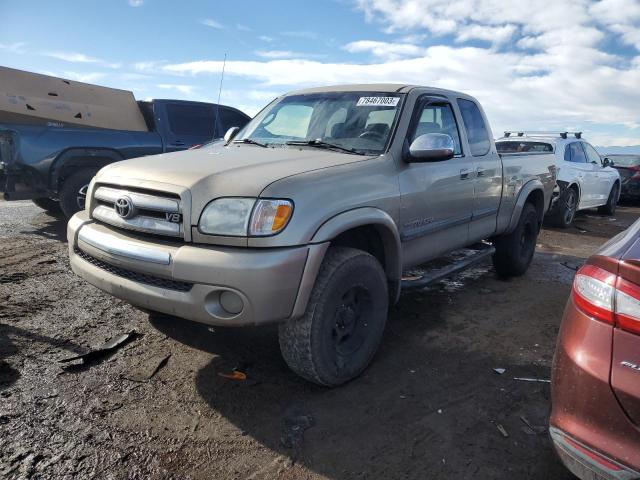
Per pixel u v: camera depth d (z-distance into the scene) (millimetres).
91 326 3920
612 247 2057
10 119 7410
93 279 3152
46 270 5270
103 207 3297
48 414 2750
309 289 2793
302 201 2775
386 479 2385
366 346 3297
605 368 1809
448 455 2566
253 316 2641
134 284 2910
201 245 2748
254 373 3318
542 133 10742
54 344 3578
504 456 2572
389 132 3697
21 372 3162
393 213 3443
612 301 1839
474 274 5969
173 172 3004
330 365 3018
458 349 3832
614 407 1782
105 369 3279
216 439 2625
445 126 4320
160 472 2365
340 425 2783
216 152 3643
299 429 2730
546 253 7480
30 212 8602
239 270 2586
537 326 4367
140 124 8742
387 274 3564
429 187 3838
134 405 2891
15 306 4230
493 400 3107
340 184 3049
